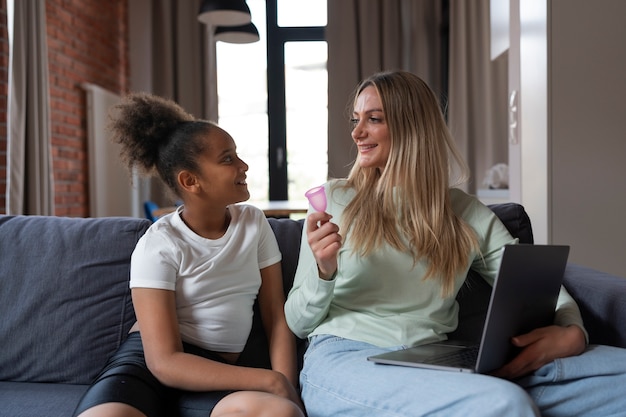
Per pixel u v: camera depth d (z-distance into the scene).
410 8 6.01
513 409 1.09
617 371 1.28
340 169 5.94
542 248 1.30
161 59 6.00
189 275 1.45
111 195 5.44
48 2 4.54
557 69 2.57
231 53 6.17
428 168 1.56
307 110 6.24
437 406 1.16
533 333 1.32
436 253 1.50
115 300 1.65
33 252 1.69
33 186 4.08
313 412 1.37
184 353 1.34
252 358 1.58
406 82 1.59
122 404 1.19
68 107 4.90
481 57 5.87
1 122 3.93
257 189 6.26
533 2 2.72
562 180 2.59
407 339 1.44
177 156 1.50
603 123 2.58
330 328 1.48
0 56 3.92
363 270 1.49
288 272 1.70
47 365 1.61
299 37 6.18
